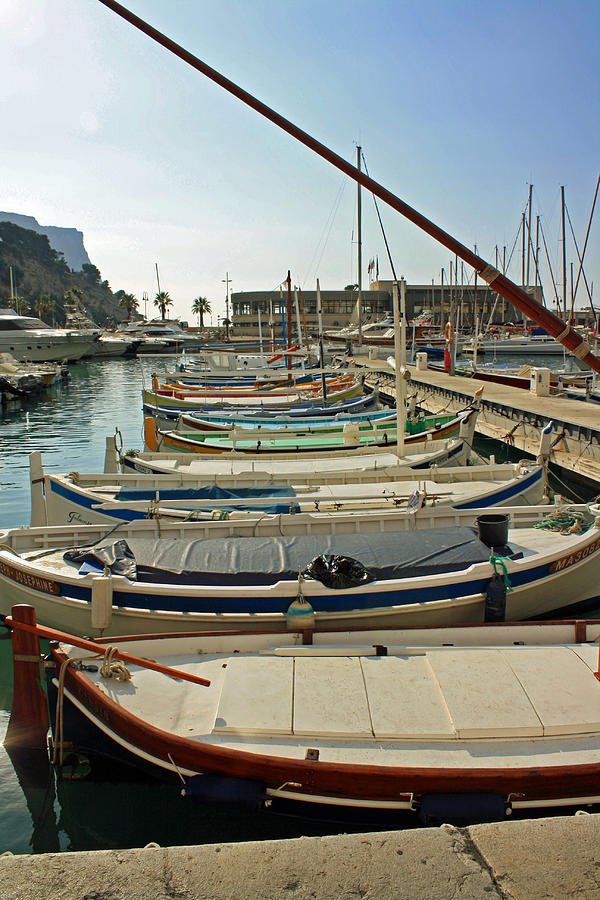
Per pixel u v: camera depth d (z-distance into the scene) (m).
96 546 9.69
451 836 2.91
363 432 19.94
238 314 111.25
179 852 2.81
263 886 2.62
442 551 9.20
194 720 6.25
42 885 2.62
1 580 9.68
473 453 22.25
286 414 26.28
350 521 11.59
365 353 63.72
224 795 5.63
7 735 6.97
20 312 132.12
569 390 31.36
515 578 8.95
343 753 5.69
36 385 47.12
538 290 59.97
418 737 5.77
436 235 5.89
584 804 5.52
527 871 2.70
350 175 5.97
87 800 6.73
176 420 26.33
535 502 14.30
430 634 7.57
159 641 7.42
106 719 6.45
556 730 5.77
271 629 8.31
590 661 6.75
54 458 25.81
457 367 46.94
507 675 6.47
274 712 6.04
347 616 8.40
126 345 89.38
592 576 9.76
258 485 15.04
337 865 2.74
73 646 7.23
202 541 9.68
